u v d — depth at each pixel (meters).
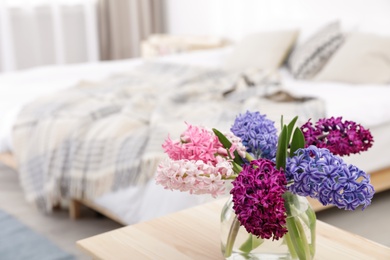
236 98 3.15
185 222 1.63
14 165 3.17
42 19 5.70
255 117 1.41
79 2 5.82
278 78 3.48
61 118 2.92
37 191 2.93
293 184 1.23
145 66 4.06
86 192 2.72
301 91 3.30
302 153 1.28
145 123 2.80
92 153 2.71
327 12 4.49
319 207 2.75
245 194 1.14
